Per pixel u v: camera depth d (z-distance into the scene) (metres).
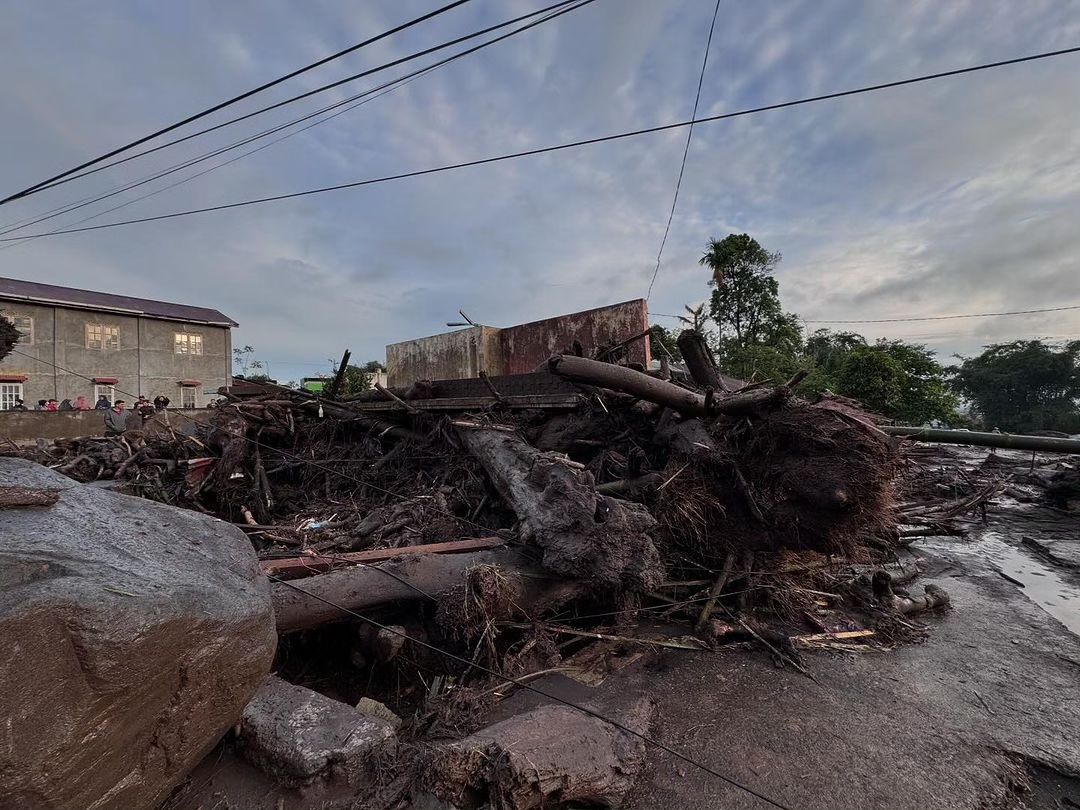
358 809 2.05
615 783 2.22
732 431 4.23
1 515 1.67
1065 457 12.91
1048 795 2.31
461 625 3.15
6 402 23.28
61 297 25.59
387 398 7.70
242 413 7.72
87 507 1.97
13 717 1.27
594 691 3.07
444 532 4.87
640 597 4.05
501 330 10.04
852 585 4.73
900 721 2.81
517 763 2.07
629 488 4.40
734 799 2.22
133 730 1.57
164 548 1.94
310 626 3.16
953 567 5.84
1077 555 6.23
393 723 2.77
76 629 1.37
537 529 3.54
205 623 1.70
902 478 4.93
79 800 1.44
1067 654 3.66
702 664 3.44
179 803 2.08
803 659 3.49
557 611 3.79
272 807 2.06
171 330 28.34
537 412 6.23
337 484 7.00
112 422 11.73
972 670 3.41
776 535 3.91
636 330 8.06
